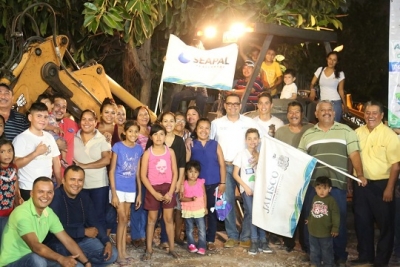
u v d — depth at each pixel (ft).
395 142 23.47
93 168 24.04
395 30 24.12
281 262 24.57
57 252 21.15
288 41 32.55
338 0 36.78
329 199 22.99
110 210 25.48
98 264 22.31
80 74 28.53
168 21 32.99
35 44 26.76
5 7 34.58
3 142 20.42
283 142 25.08
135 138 24.32
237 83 31.55
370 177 23.88
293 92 31.50
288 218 24.64
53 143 22.58
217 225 29.53
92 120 24.27
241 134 26.53
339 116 32.12
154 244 26.81
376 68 57.98
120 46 39.17
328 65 32.07
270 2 33.35
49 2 34.35
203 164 25.86
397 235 24.99
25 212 19.93
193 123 27.91
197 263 24.26
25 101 26.04
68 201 21.75
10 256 20.12
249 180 25.90
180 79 27.55
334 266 23.79
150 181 24.71
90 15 28.12
